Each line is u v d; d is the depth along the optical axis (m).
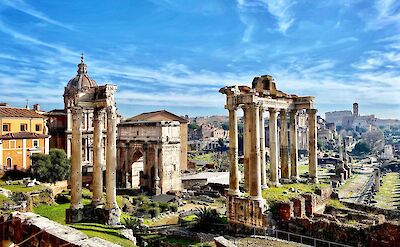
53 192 68.19
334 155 190.62
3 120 80.69
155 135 88.94
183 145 126.31
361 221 39.34
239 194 43.25
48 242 22.41
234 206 42.66
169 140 89.62
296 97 54.97
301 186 50.34
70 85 113.00
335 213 45.88
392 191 101.88
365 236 33.75
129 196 81.31
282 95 52.31
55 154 78.25
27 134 82.62
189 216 60.78
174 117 124.62
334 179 115.81
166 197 81.56
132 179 94.81
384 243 32.50
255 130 41.66
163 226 52.28
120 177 95.44
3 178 74.25
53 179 76.44
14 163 79.25
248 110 46.81
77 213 37.97
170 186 89.62
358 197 89.00
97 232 32.34
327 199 49.72
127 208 65.12
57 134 106.81
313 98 53.91
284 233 38.59
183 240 41.25
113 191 38.03
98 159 39.84
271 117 51.25
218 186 91.12
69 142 105.75
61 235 22.02
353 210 46.09
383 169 158.25
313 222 37.22
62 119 109.31
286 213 40.00
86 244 20.44
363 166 174.38
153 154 89.00
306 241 36.72
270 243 35.81
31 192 60.41
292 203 40.44
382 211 45.75
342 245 33.81
